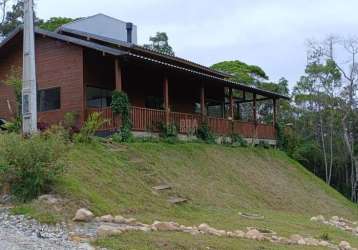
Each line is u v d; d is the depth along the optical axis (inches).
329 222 611.5
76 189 408.2
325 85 1732.3
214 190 642.2
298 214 668.7
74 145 568.1
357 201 1619.1
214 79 901.8
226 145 924.0
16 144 390.3
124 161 594.6
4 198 390.6
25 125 504.1
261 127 1067.9
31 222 345.1
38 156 391.9
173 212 463.8
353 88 1657.2
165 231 353.4
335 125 1727.4
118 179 506.6
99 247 293.1
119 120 706.2
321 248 375.2
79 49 800.3
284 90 1892.2
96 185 456.4
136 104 908.0
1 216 357.4
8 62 911.0
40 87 847.7
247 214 541.3
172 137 786.2
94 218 370.9
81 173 471.5
